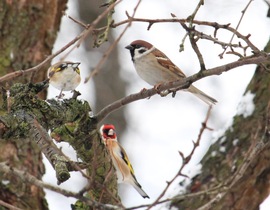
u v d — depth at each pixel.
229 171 11.03
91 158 8.80
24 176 7.21
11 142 11.82
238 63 8.58
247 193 10.70
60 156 7.60
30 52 12.57
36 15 12.77
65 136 8.70
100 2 21.17
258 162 10.64
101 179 8.77
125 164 12.91
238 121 11.39
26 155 11.88
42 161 12.17
